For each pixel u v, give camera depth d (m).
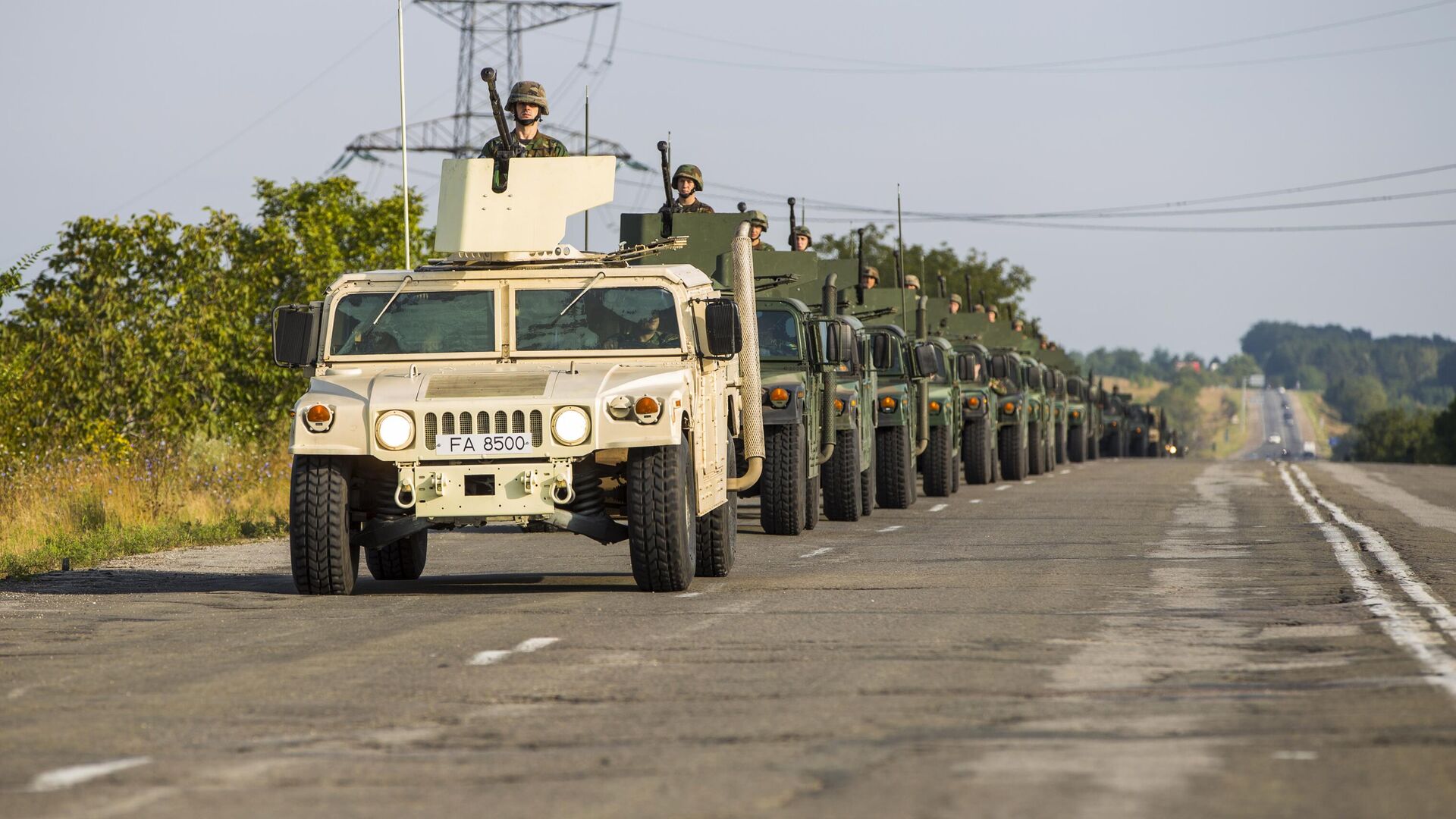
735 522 44.81
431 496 37.19
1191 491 87.25
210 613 35.97
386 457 37.16
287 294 91.19
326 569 38.44
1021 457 103.12
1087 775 18.97
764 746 20.75
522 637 30.95
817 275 63.06
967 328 109.69
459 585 41.84
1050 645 29.12
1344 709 22.88
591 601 37.00
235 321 87.50
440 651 29.38
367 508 40.38
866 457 68.75
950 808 17.50
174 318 84.19
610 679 25.95
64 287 84.75
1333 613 33.50
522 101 44.84
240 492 71.81
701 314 41.59
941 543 53.66
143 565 49.78
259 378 87.44
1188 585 39.50
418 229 99.88
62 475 66.00
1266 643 29.33
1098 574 42.34
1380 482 101.94
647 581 38.25
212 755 20.89
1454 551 49.59
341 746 21.25
